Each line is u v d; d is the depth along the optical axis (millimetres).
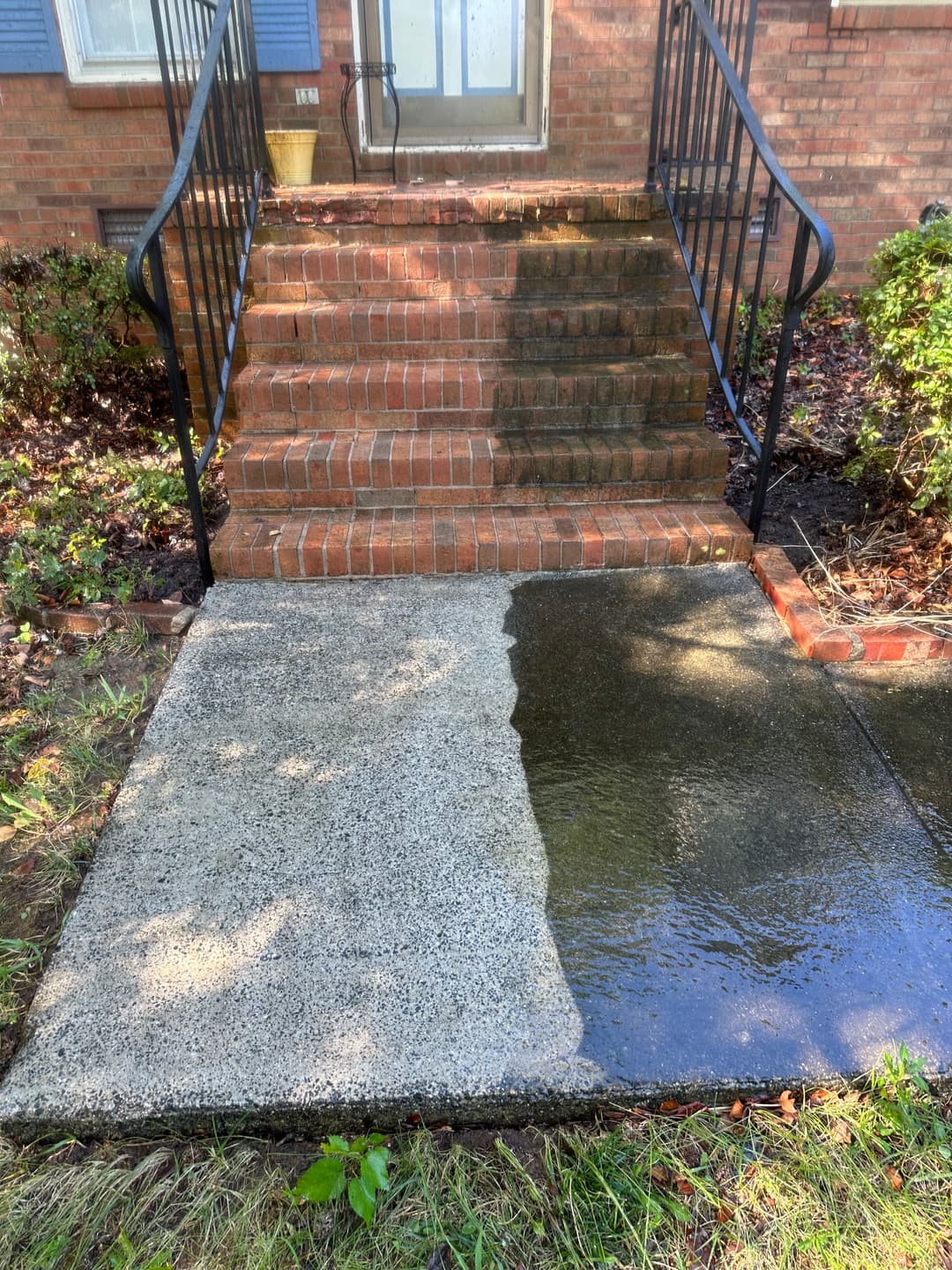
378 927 1873
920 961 1810
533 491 3322
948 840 2104
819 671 2680
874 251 5656
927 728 2459
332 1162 1480
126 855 2057
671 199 3848
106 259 4828
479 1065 1611
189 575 3305
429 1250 1415
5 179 5176
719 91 5117
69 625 3020
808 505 3619
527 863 2029
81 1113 1556
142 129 5059
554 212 3822
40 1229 1448
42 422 4684
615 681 2629
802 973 1783
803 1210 1463
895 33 5113
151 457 4344
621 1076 1600
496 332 3557
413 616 2934
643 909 1916
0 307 4660
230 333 3406
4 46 4871
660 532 3166
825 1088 1614
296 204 3797
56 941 1890
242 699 2566
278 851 2061
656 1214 1446
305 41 4855
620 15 4883
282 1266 1396
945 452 2998
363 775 2285
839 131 5340
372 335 3541
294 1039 1655
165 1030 1672
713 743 2391
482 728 2447
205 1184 1503
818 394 4652
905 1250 1414
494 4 5000
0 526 3664
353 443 3354
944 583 3043
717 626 2879
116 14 4926
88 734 2535
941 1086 1623
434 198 3777
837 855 2057
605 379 3406
